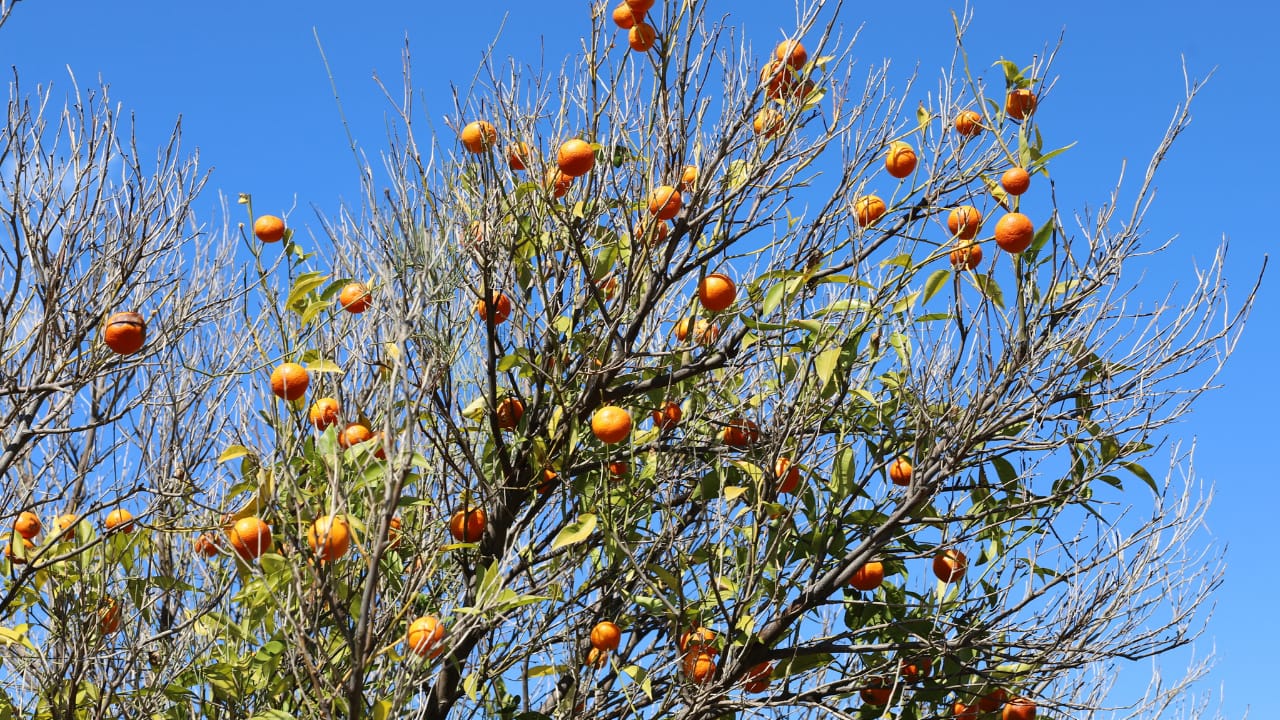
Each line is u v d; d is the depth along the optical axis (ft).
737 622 12.74
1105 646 13.19
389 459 9.30
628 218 13.38
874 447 14.44
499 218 13.57
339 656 11.23
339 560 11.12
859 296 14.21
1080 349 12.98
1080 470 13.78
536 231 14.10
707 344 14.92
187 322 16.06
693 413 15.26
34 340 14.16
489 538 13.51
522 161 14.20
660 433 14.32
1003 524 14.20
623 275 14.35
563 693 14.38
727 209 14.40
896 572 14.61
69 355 14.24
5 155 13.55
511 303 14.84
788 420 13.08
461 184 13.93
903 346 14.06
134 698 13.47
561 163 12.48
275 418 11.02
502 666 13.12
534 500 14.15
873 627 13.43
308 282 12.74
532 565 14.26
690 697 12.44
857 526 14.34
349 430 11.68
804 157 14.32
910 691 13.55
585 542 14.11
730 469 14.30
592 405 13.87
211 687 13.07
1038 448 13.26
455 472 13.76
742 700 12.47
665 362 15.52
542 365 14.33
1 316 13.42
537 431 14.10
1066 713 13.56
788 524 12.79
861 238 13.51
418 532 12.78
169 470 16.29
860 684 13.56
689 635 13.04
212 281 18.17
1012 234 12.29
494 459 14.17
